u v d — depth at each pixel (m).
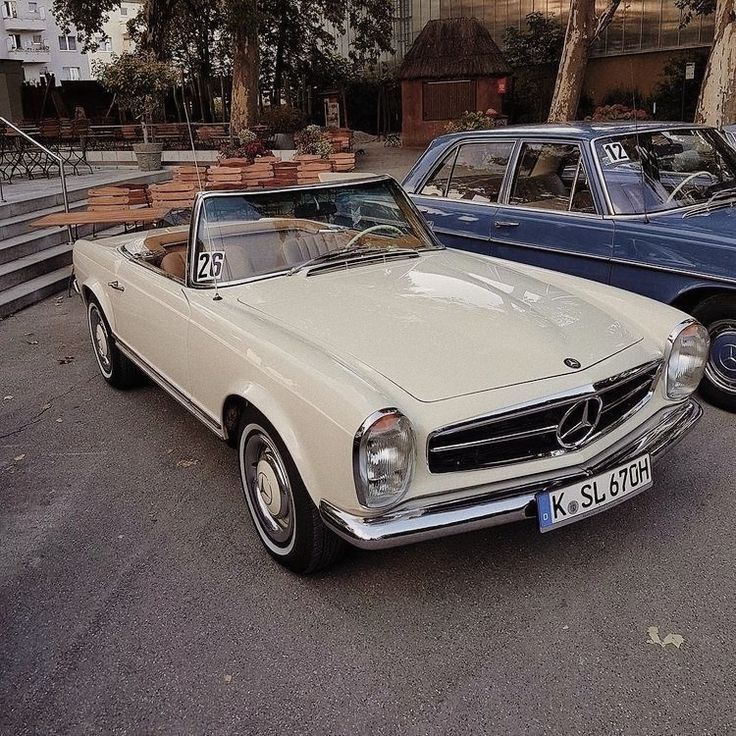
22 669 2.61
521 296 3.42
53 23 55.88
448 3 30.17
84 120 19.11
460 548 3.21
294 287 3.50
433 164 6.28
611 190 4.96
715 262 4.33
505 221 5.55
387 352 2.84
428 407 2.56
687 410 3.21
